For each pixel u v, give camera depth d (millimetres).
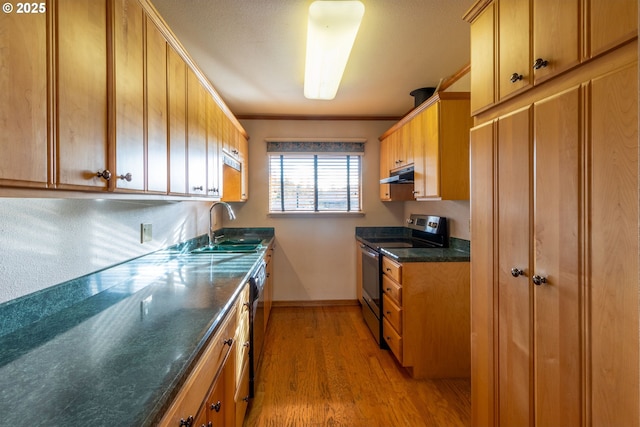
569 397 890
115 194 999
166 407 622
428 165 2232
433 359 2146
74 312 1091
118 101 970
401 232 3688
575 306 864
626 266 730
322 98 2691
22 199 952
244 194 3270
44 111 706
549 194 945
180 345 841
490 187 1240
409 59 2166
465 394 1967
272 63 2209
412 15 1659
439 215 2768
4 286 894
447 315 2154
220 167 2277
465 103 2092
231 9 1597
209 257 2201
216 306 1150
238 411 1443
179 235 2275
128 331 932
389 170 3234
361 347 2598
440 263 2150
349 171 3664
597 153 793
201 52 2049
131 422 552
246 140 3406
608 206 768
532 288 1024
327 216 3666
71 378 685
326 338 2771
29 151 666
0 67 604
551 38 937
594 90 800
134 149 1069
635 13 708
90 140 855
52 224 1067
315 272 3664
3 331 888
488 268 1265
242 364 1568
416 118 2459
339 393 1967
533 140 1010
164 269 1801
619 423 753
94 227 1284
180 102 1497
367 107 3262
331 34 1685
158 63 1261
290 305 3650
